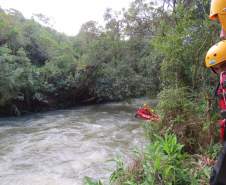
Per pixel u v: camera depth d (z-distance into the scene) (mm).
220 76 1819
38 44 17688
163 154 3457
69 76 17406
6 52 13625
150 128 4605
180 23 4816
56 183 5688
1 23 15070
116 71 16562
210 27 4266
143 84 15875
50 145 8398
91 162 6805
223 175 1812
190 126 4094
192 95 4375
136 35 14859
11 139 9172
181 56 4605
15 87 13945
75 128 10703
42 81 16078
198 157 3672
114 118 12805
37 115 14312
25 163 6883
